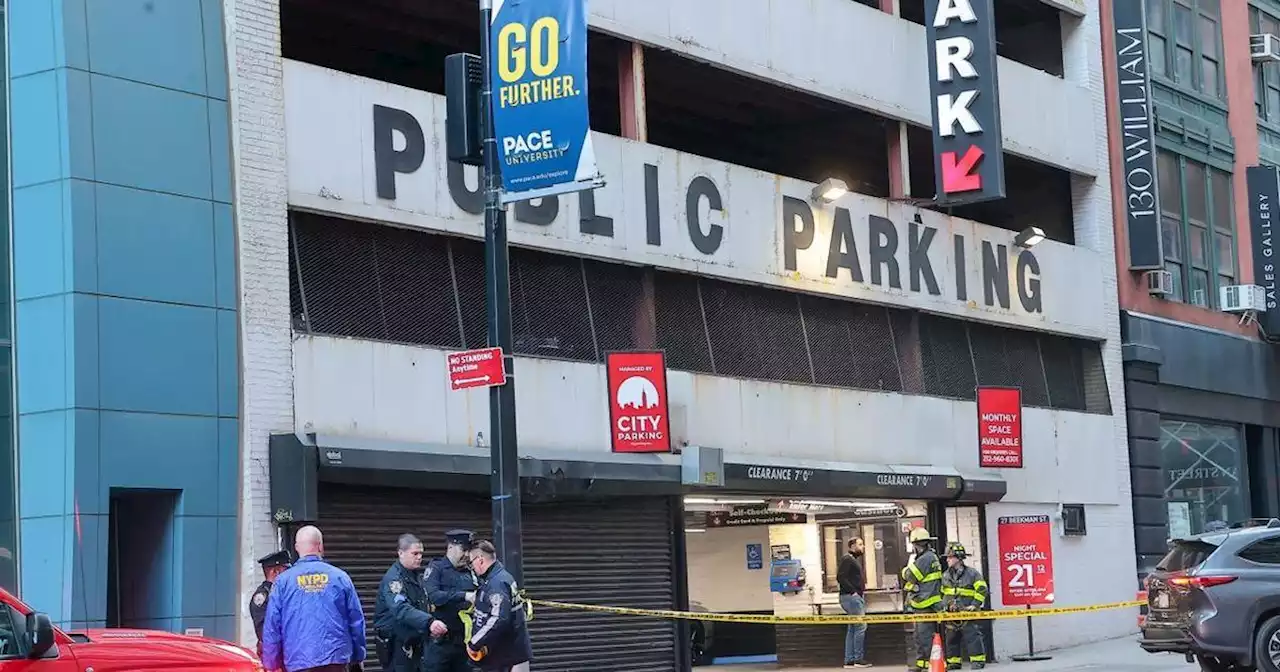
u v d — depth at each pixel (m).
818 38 26.17
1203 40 36.47
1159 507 32.78
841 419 25.78
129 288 16.73
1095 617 30.80
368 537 19.08
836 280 25.91
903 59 27.80
